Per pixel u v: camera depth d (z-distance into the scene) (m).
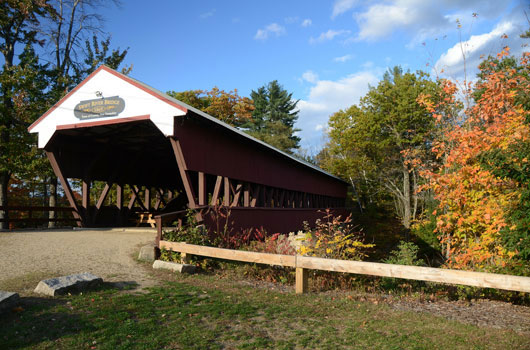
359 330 4.30
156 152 17.06
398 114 26.06
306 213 19.09
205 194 10.71
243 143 12.94
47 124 12.23
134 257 8.09
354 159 32.16
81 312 4.43
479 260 9.12
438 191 9.88
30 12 19.00
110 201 28.89
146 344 3.67
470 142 9.16
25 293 5.10
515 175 6.72
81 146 13.98
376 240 26.98
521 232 7.00
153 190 29.17
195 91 33.50
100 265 7.21
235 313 4.77
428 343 3.91
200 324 4.33
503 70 9.46
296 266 6.08
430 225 22.70
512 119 8.79
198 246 7.30
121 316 4.35
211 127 10.94
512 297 6.67
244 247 9.95
